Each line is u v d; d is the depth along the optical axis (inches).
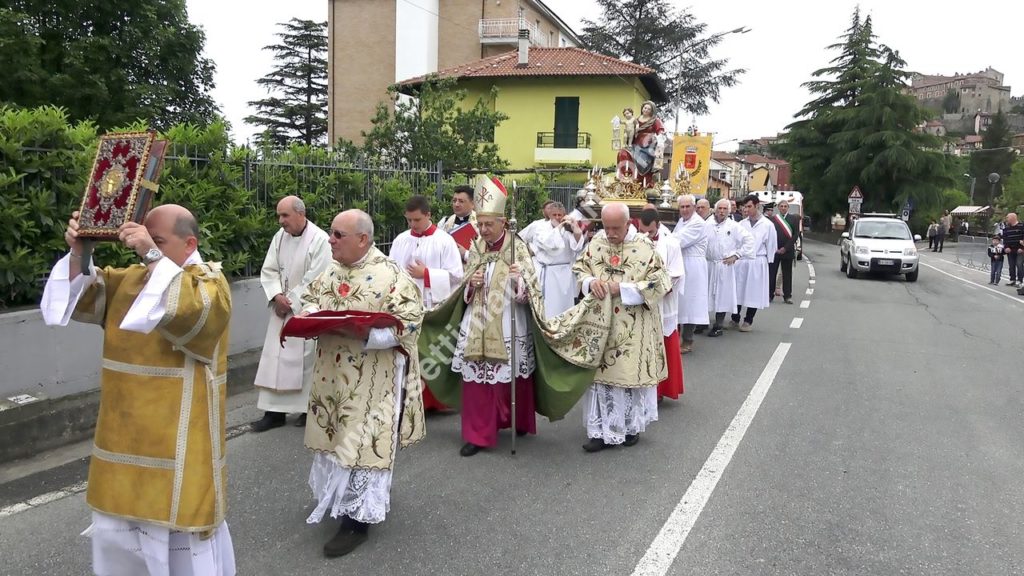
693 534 161.2
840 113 1760.6
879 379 309.3
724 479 193.5
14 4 745.0
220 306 110.3
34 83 701.3
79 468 194.5
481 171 572.4
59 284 105.7
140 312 101.4
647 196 445.7
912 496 183.5
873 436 231.0
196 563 114.6
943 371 327.6
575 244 279.0
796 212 1101.1
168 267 104.9
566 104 1195.9
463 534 160.4
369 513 150.2
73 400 218.1
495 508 174.2
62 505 171.8
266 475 193.0
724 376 312.5
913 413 258.1
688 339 364.5
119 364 110.7
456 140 667.4
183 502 110.3
